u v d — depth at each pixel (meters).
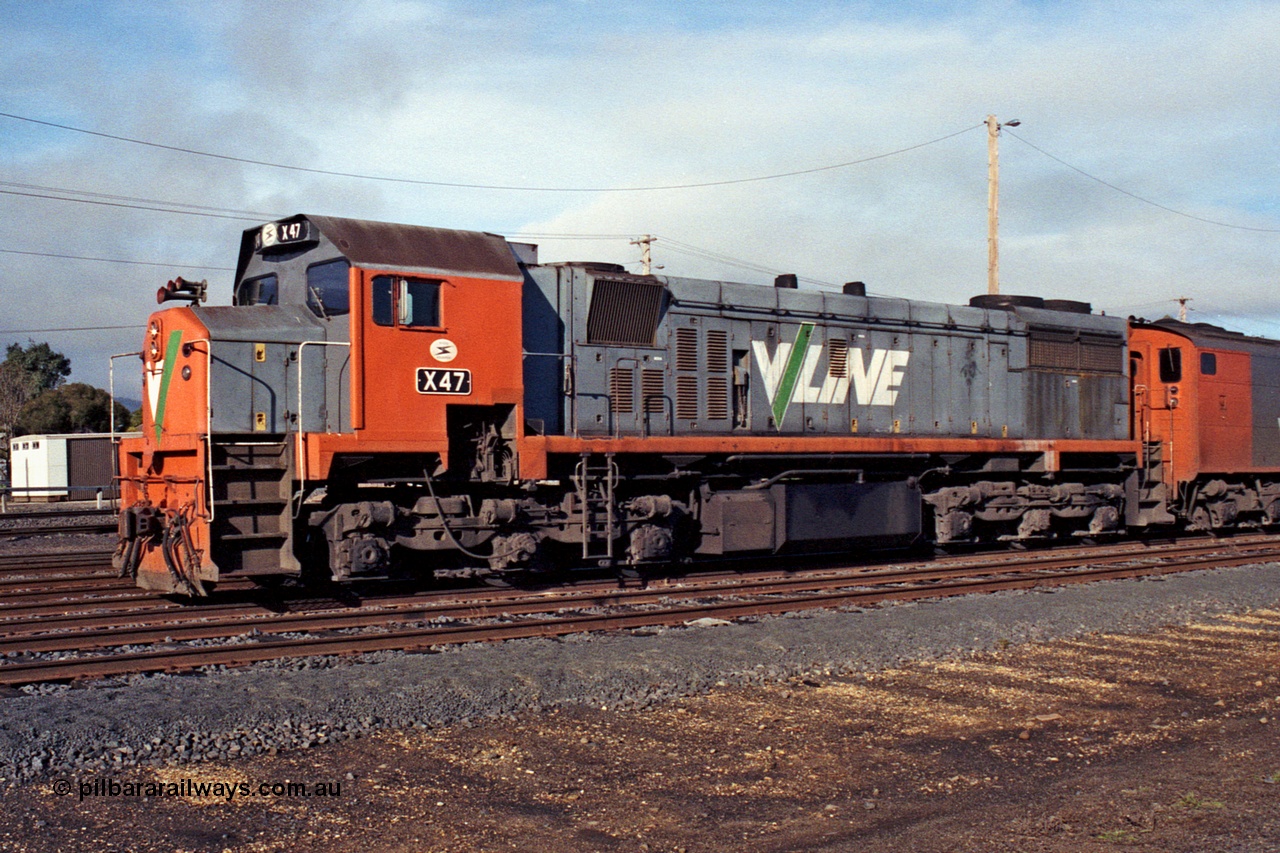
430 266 11.70
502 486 12.80
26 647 9.28
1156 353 19.56
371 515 11.42
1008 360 17.62
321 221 11.48
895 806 5.82
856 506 15.34
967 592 13.41
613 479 13.09
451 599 12.12
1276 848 5.10
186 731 6.89
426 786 6.13
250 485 11.06
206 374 10.97
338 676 8.23
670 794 6.01
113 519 24.34
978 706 8.02
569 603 11.92
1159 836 5.28
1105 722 7.59
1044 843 5.21
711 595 12.77
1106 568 15.08
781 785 6.18
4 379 61.00
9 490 22.61
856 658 9.40
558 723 7.47
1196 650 10.16
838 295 15.88
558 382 13.23
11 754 6.31
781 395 15.12
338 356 11.59
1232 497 20.39
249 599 11.88
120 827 5.46
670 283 14.22
